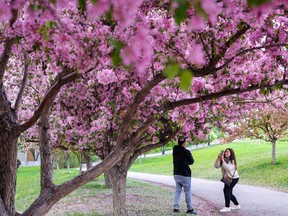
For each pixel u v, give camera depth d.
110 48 3.25
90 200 13.81
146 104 7.15
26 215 4.17
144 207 11.67
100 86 8.25
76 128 9.00
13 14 3.39
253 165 23.00
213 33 4.29
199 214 10.76
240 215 10.66
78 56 3.08
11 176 4.27
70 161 45.06
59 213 11.22
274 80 5.21
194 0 1.66
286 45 4.20
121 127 4.71
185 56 4.15
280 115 18.80
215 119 8.59
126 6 1.99
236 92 4.82
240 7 2.44
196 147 51.22
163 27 4.13
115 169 8.83
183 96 7.01
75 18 3.54
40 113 4.27
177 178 10.94
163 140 9.02
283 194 14.84
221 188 18.16
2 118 4.23
